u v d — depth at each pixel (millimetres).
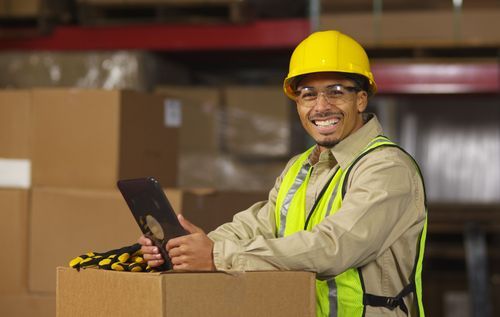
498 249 7082
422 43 6547
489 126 7895
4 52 6590
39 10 6965
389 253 2641
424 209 2668
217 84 8172
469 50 6848
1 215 4105
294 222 2830
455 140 7918
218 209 4055
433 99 7785
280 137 6309
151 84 6672
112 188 4066
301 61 2799
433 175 7918
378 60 6867
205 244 2504
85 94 4133
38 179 4188
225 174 6277
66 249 3996
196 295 2279
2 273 4098
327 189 2744
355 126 2824
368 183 2551
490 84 6801
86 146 4121
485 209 6855
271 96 6375
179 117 4641
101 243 3926
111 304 2396
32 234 4062
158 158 4441
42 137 4188
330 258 2451
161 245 2586
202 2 6801
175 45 7062
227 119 6324
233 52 7434
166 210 2471
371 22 6602
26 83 6547
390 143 2682
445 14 6531
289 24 6965
